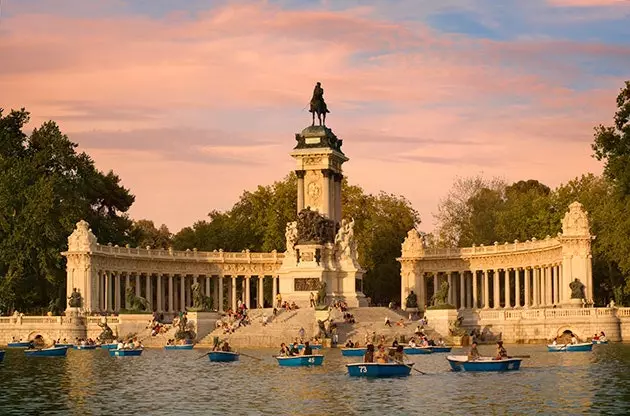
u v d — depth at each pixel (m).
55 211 190.88
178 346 148.12
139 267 193.00
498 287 199.75
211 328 157.00
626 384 89.62
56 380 100.62
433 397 83.81
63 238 188.62
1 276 184.88
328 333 149.00
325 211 178.50
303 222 175.00
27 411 79.31
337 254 176.88
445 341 153.38
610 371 100.62
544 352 131.00
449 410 77.25
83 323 166.38
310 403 81.88
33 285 191.25
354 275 175.50
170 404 82.56
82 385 96.00
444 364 113.50
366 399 83.31
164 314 197.25
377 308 167.12
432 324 157.75
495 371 102.81
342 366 111.25
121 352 134.12
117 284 190.12
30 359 129.25
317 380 97.00
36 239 182.38
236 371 107.38
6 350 152.50
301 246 173.88
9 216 184.75
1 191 183.38
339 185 184.12
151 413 78.00
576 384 90.38
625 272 159.00
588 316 151.38
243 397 85.94
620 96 145.75
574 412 75.12
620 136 146.00
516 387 89.12
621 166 143.38
